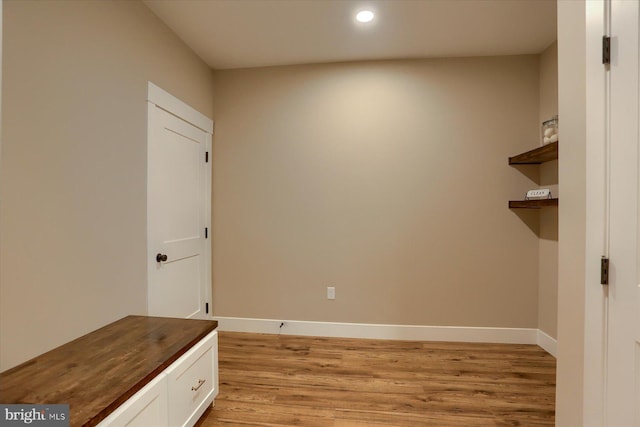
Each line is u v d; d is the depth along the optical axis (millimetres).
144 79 2098
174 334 1563
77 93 1586
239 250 3045
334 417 1741
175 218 2463
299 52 2736
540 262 2711
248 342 2777
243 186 3033
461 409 1811
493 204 2775
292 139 2973
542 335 2664
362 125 2893
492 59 2770
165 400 1288
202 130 2871
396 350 2613
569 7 1213
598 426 1046
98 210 1720
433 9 2158
